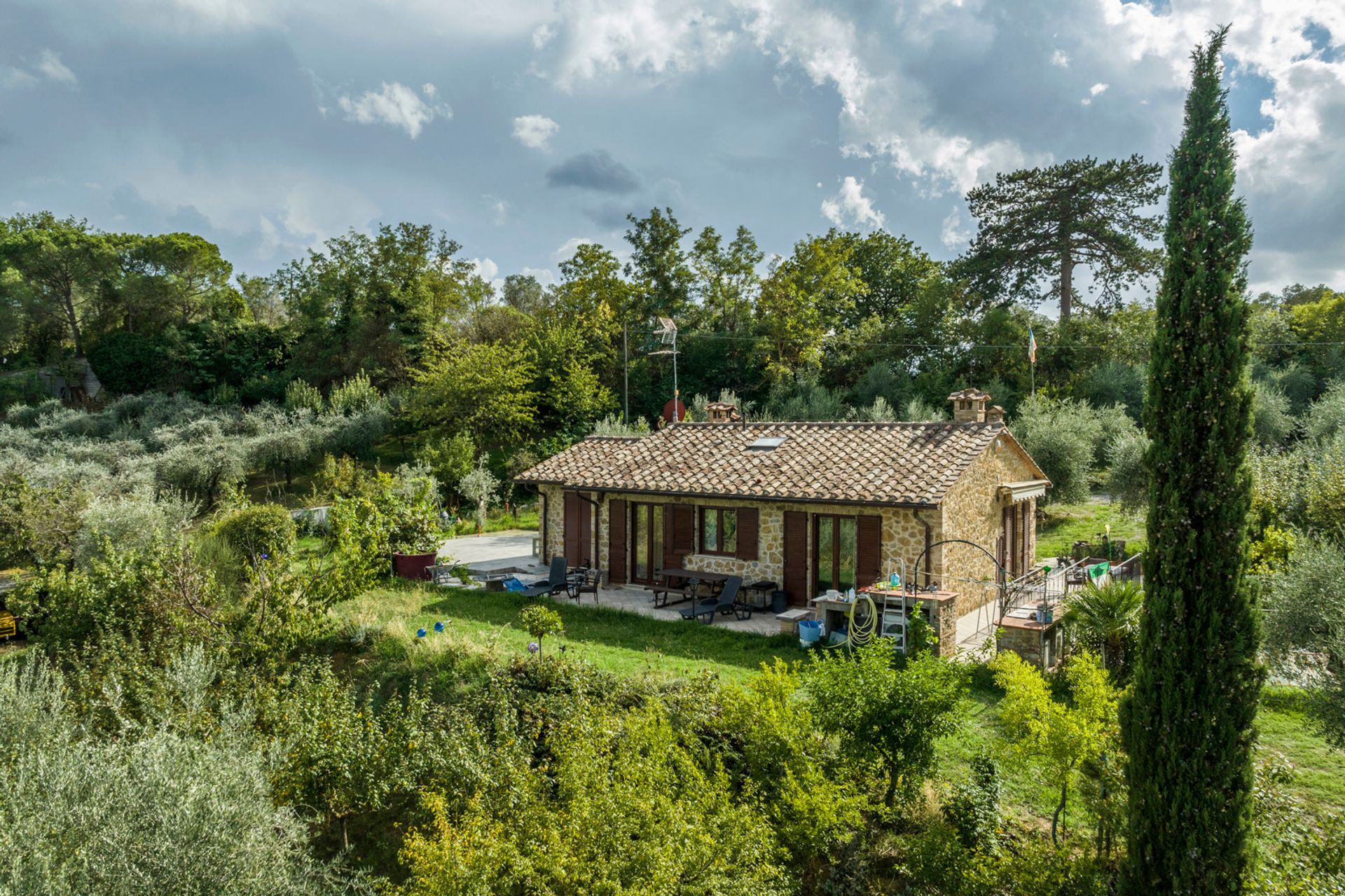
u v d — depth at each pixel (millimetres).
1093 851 8141
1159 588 7195
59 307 60375
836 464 18531
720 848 7297
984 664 13484
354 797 9625
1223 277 7062
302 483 42344
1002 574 15336
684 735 9781
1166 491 7172
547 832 7289
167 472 35312
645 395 48688
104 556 19422
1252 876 6820
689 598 19094
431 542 21906
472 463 37281
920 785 9023
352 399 48719
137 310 61531
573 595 19469
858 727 8961
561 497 22922
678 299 54031
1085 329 44000
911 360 47312
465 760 9258
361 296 57844
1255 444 24234
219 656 12234
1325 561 11031
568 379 44969
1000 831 8555
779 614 17922
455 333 55125
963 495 17391
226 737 8695
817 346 48562
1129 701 7445
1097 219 44062
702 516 19891
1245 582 6910
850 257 53625
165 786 6891
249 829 7227
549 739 10258
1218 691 6848
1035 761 8633
